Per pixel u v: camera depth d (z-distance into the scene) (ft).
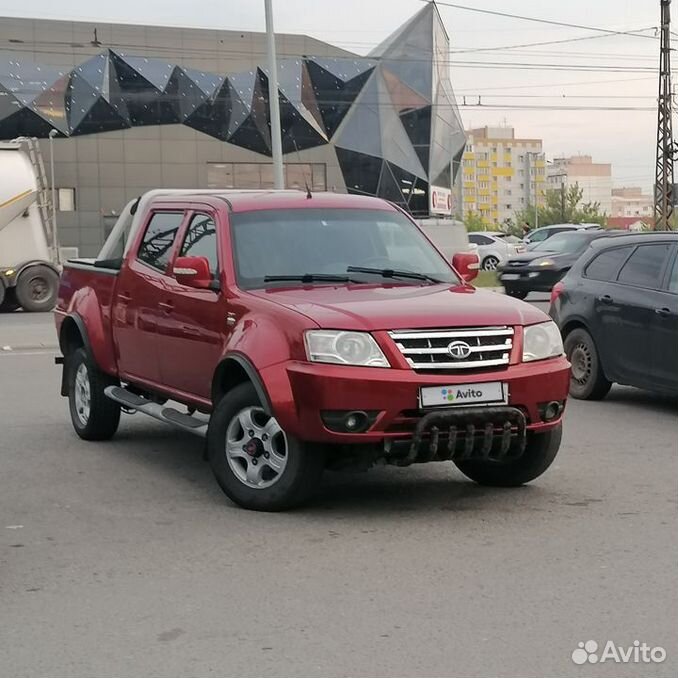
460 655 14.69
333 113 221.66
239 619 16.25
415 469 27.40
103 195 208.85
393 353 21.07
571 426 33.71
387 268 25.46
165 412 26.48
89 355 30.63
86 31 207.82
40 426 34.55
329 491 24.88
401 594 17.34
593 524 21.66
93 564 19.27
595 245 39.68
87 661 14.67
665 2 166.61
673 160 167.32
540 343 22.58
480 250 163.84
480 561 19.13
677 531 21.08
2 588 17.95
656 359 35.40
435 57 225.76
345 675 14.05
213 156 215.10
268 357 21.83
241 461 23.12
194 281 24.26
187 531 21.42
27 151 95.91
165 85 210.59
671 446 30.32
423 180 226.38
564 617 16.17
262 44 219.00
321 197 27.12
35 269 94.07
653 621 15.99
